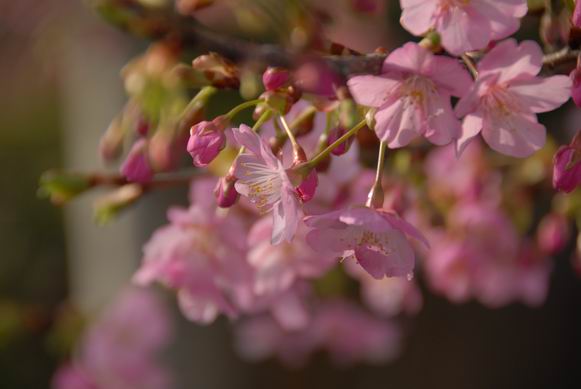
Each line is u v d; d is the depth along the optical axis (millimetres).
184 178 666
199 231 659
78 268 1298
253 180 559
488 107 558
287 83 562
